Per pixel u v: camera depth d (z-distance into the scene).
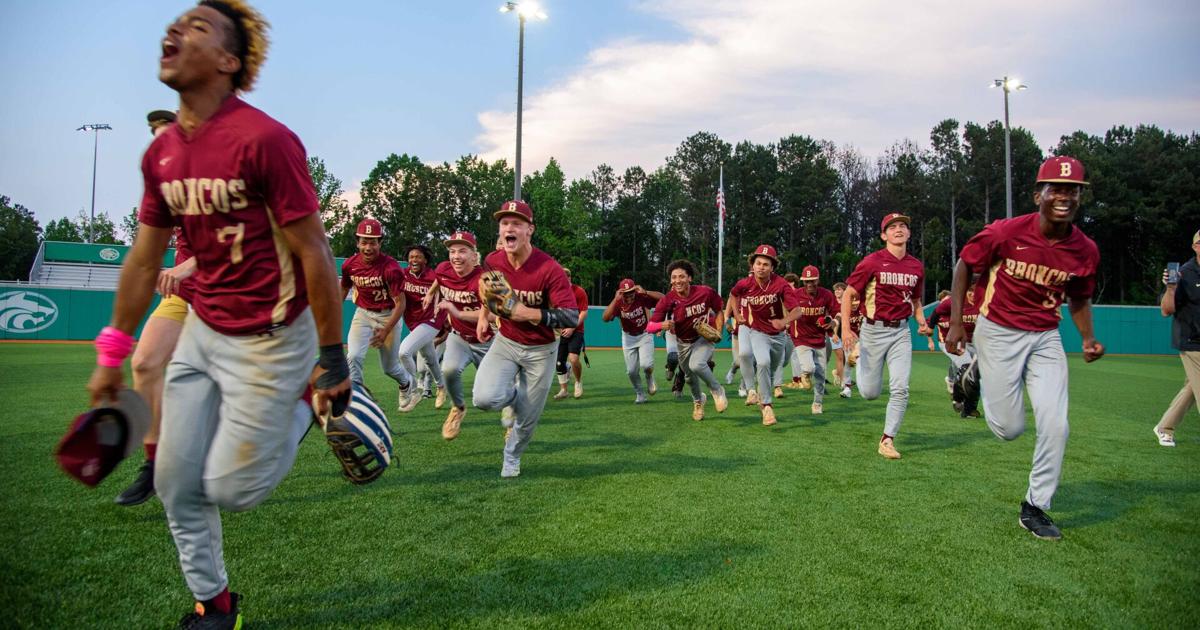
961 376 7.18
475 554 3.16
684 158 63.47
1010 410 3.95
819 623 2.50
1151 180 52.22
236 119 2.00
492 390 4.53
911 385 12.55
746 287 7.72
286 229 2.02
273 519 3.66
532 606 2.60
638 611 2.57
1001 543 3.42
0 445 5.40
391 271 7.08
